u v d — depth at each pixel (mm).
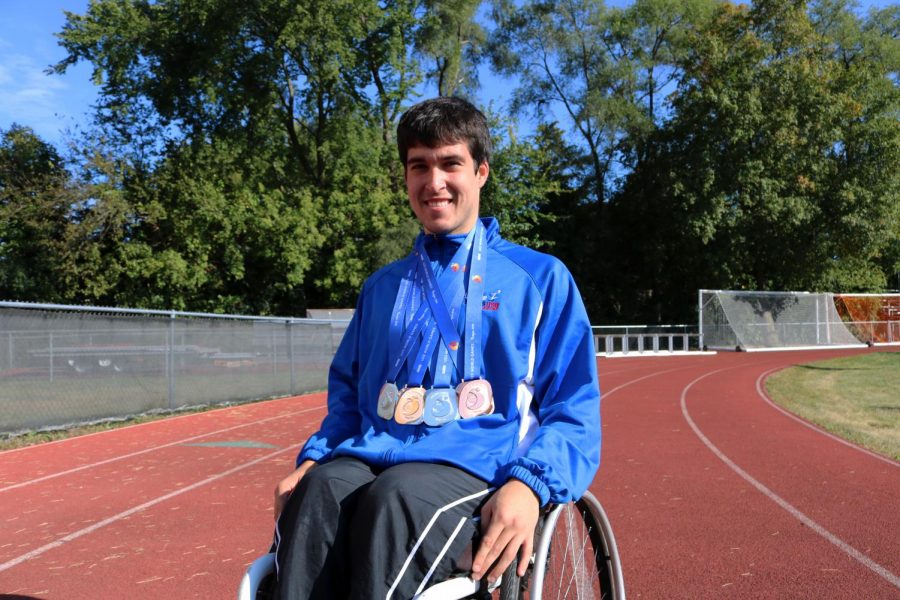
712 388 16484
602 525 2318
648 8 37969
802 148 33062
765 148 33031
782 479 6734
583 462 1803
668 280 38875
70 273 25969
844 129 33812
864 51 39031
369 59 31109
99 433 9930
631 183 38438
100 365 10633
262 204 28938
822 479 6730
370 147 30484
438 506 1596
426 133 1991
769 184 32750
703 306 32906
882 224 33312
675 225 35125
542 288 1954
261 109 30250
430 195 1995
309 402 14078
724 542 4727
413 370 1894
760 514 5449
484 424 1818
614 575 2275
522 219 33875
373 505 1568
